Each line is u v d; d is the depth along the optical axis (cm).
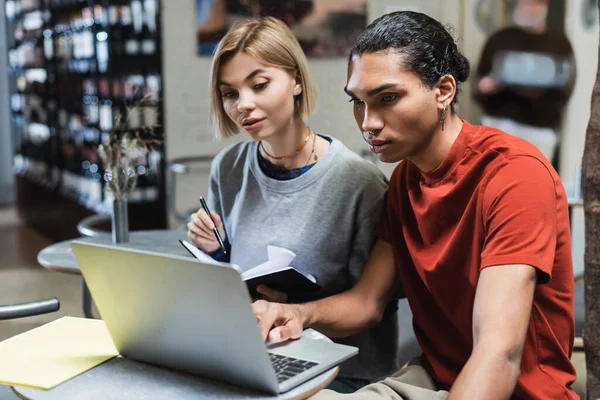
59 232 613
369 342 205
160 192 494
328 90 527
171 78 487
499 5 564
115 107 485
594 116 184
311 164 203
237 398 125
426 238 165
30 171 701
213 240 210
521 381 150
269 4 502
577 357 332
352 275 199
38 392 130
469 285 157
